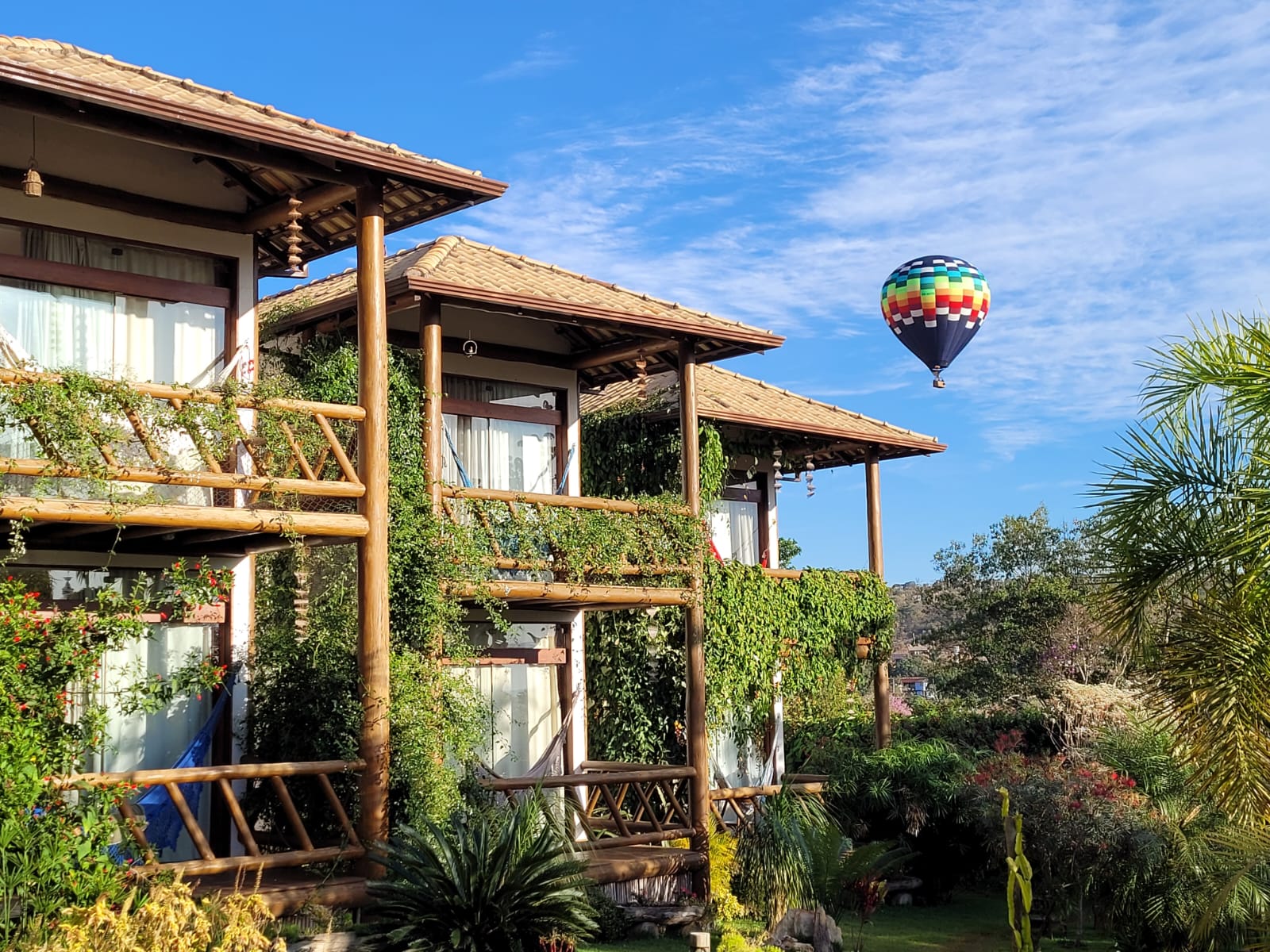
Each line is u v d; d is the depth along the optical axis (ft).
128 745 38.99
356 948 33.01
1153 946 47.34
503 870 34.63
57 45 38.86
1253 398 32.94
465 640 45.78
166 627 40.19
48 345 38.06
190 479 33.30
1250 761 31.40
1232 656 31.73
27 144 37.83
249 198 42.34
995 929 52.65
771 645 58.90
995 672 98.32
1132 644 34.78
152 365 40.19
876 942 49.44
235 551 41.11
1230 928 43.32
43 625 30.50
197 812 39.29
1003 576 106.52
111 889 28.94
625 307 50.42
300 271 38.45
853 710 83.30
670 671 55.98
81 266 38.86
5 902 27.27
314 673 39.75
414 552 42.06
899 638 163.73
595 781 46.52
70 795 36.37
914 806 59.82
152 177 40.52
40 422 30.99
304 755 39.52
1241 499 33.24
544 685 54.44
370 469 36.99
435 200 40.06
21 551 31.04
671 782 50.96
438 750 39.17
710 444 57.26
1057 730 70.95
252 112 38.19
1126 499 34.83
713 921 46.34
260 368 47.03
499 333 53.72
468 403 52.34
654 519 50.57
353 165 36.55
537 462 55.06
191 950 26.03
